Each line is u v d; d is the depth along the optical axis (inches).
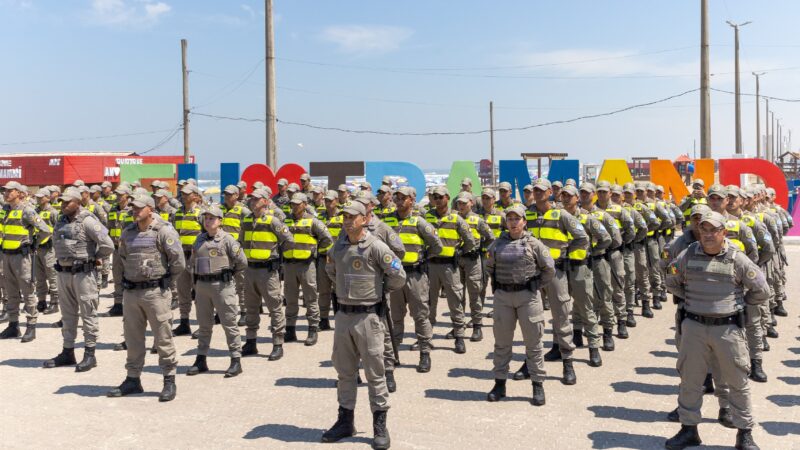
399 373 312.0
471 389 285.0
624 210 392.2
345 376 229.5
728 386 211.8
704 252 211.0
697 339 209.8
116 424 245.4
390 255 221.6
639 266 430.9
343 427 228.5
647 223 445.1
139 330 280.7
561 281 290.0
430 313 358.0
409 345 369.7
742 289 209.3
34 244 392.2
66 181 1286.9
